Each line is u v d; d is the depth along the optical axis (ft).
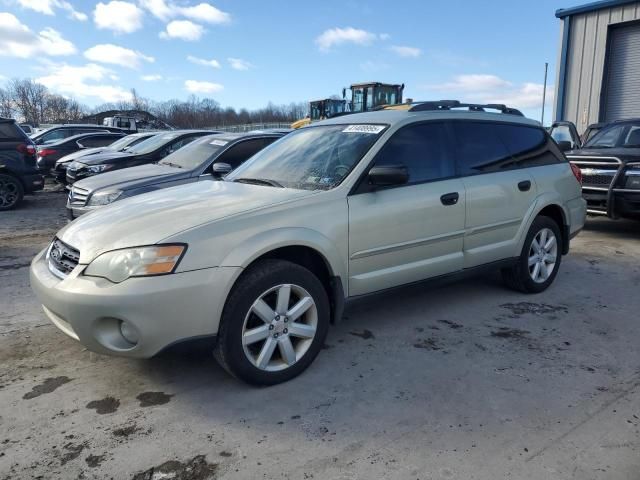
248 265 10.16
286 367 10.74
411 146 13.12
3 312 15.07
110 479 7.92
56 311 9.80
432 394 10.31
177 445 8.74
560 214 16.90
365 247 11.82
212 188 13.03
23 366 11.66
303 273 10.71
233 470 8.11
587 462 8.18
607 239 24.80
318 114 77.92
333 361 11.77
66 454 8.52
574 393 10.30
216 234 9.84
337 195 11.51
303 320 11.12
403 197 12.45
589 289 16.96
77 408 9.92
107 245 9.71
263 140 24.89
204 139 25.94
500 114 15.88
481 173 14.42
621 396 10.17
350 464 8.21
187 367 11.56
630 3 51.03
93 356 12.14
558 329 13.58
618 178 22.99
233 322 9.90
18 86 212.43
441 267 13.48
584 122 56.65
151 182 21.93
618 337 13.06
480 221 14.20
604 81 54.70
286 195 11.35
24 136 36.14
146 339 9.27
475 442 8.73
